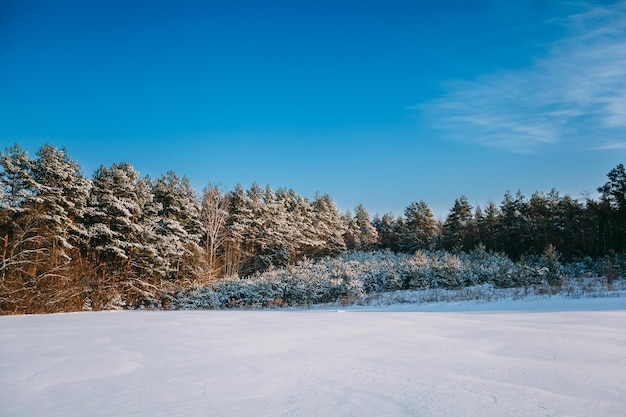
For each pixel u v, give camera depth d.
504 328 7.58
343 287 27.22
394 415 2.91
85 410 3.10
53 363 4.82
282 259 45.62
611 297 17.72
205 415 2.96
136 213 29.78
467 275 28.19
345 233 61.91
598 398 3.24
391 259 40.44
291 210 55.94
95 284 25.80
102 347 5.96
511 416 2.85
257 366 4.57
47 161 24.31
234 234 40.53
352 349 5.61
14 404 3.26
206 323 9.72
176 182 35.28
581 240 38.94
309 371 4.30
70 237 25.22
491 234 47.31
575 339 6.13
